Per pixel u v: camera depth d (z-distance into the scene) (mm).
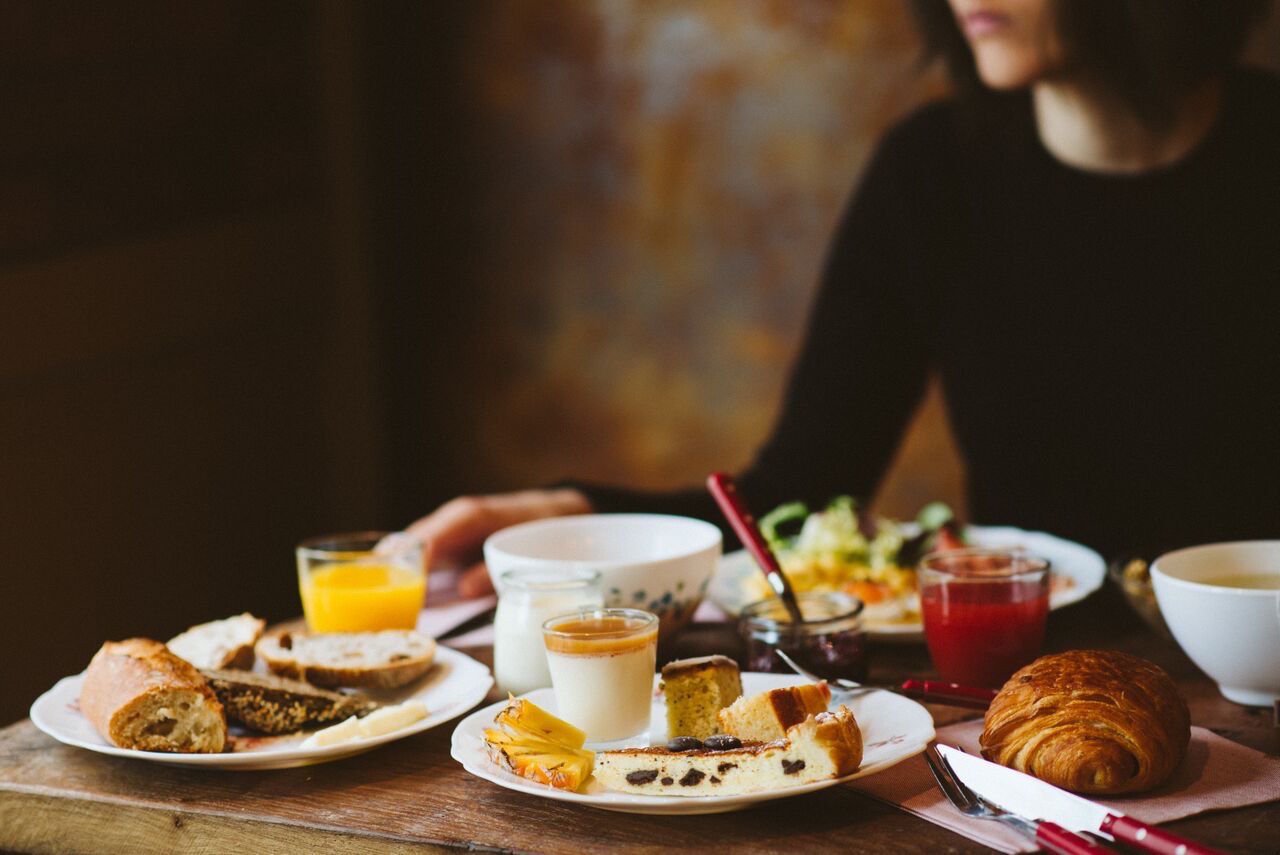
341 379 3811
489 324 3803
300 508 3703
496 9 3650
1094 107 1986
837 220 3393
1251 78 2049
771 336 3504
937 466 3398
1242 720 1131
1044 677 1019
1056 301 2094
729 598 1567
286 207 3619
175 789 1084
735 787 958
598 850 926
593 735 1089
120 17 3127
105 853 1073
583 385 3734
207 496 3410
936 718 1149
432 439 3912
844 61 3318
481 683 1248
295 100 3637
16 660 2900
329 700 1189
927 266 2184
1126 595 1373
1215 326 2010
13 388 2900
